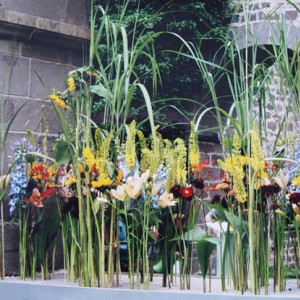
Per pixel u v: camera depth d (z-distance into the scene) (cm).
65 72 571
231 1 1042
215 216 433
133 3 966
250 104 405
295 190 415
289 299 353
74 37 564
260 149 384
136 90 932
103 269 415
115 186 414
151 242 430
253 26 1035
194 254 620
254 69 410
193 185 422
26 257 489
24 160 485
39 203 466
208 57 1034
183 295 371
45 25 543
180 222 414
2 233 484
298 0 1041
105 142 415
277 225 405
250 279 413
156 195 406
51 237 473
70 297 402
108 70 661
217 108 406
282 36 421
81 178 430
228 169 386
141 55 966
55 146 438
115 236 428
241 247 396
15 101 539
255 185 397
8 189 519
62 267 539
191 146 417
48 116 554
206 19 1019
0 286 433
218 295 364
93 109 826
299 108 427
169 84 993
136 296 380
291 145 430
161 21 992
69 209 432
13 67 539
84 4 602
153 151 419
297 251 418
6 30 532
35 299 416
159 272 459
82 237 418
